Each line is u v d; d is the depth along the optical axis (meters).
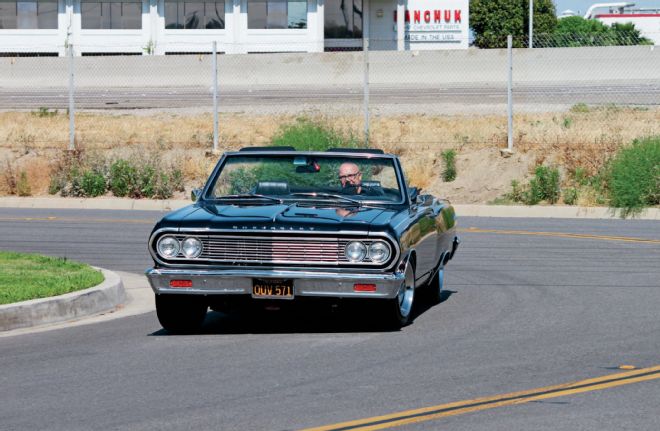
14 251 28.20
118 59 76.44
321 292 16.03
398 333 16.67
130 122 54.97
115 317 18.89
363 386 12.87
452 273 23.95
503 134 47.03
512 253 27.47
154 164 45.38
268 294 16.11
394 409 11.71
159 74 76.06
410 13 118.31
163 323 16.88
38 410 11.83
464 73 73.12
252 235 16.17
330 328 17.31
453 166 43.84
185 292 16.25
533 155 44.09
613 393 12.39
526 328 16.92
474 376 13.38
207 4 110.38
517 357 14.58
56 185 44.72
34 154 47.91
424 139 47.94
